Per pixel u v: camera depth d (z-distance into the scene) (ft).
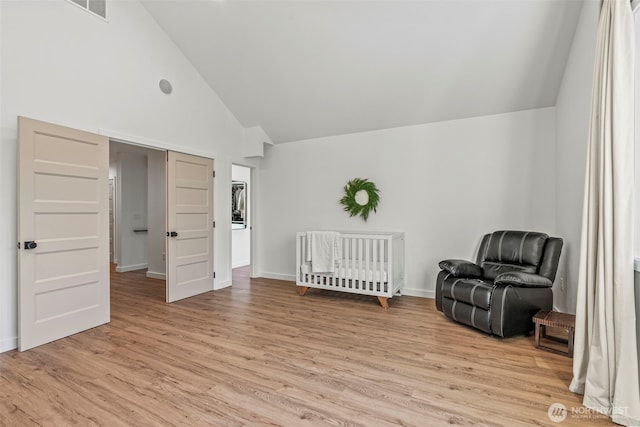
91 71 10.37
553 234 11.48
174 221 13.09
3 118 8.40
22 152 8.32
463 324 10.37
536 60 10.25
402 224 14.26
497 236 11.30
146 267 20.79
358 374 7.12
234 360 7.80
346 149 15.56
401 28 10.27
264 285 16.16
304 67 12.60
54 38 9.45
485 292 9.12
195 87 14.23
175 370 7.30
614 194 5.73
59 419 5.56
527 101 11.58
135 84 11.73
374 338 9.20
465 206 13.00
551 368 7.39
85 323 9.80
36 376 7.03
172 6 11.80
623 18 5.75
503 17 9.32
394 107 13.32
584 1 8.49
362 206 14.94
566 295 10.23
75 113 9.93
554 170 11.44
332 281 13.41
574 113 9.41
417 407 5.90
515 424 5.42
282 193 17.48
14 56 8.59
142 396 6.26
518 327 8.91
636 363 5.41
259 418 5.58
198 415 5.67
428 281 13.74
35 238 8.59
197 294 14.16
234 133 16.44
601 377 5.77
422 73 11.59
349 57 11.68
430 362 7.70
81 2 10.13
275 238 17.75
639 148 6.27
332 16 10.45
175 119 13.28
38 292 8.65
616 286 5.65
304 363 7.65
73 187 9.50
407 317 11.11
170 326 10.18
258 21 11.32
